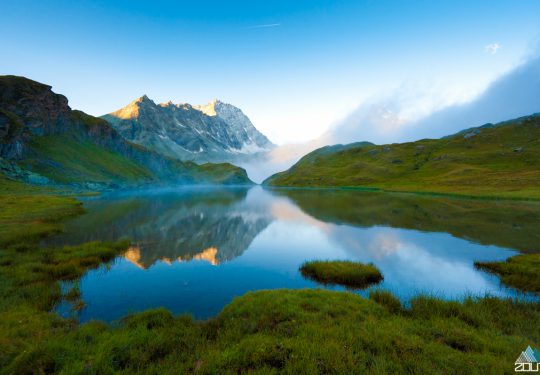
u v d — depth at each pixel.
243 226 48.34
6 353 9.42
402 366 8.27
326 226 47.31
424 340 10.27
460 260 27.06
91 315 15.21
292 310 13.41
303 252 31.06
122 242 32.44
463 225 45.25
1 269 20.59
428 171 174.38
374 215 58.59
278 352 9.33
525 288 19.42
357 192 139.88
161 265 25.88
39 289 17.34
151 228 44.97
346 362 8.60
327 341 9.92
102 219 51.72
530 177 107.12
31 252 26.38
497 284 20.47
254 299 15.34
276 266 25.83
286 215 61.84
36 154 147.62
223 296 18.52
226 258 28.67
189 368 8.84
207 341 10.97
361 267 23.16
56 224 43.69
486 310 13.77
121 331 11.79
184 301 17.56
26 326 12.08
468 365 8.25
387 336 10.27
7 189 93.75
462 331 10.93
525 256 26.61
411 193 115.31
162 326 12.56
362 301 14.84
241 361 8.98
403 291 19.02
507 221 47.91
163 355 10.08
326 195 127.38
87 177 162.25
